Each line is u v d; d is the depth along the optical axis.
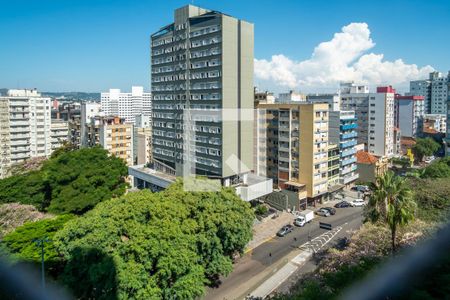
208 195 41.12
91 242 32.66
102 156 64.69
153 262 32.50
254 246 53.12
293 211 67.94
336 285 23.73
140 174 81.88
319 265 36.94
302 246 52.84
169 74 78.88
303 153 69.81
